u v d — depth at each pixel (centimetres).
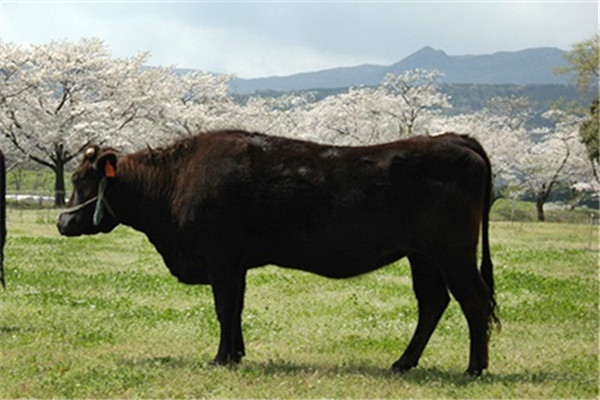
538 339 1305
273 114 8600
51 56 6444
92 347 1176
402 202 1001
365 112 7975
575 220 8475
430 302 1058
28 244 2850
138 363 1056
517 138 9050
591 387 946
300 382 950
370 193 1005
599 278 2302
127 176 1104
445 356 1160
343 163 1021
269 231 1032
